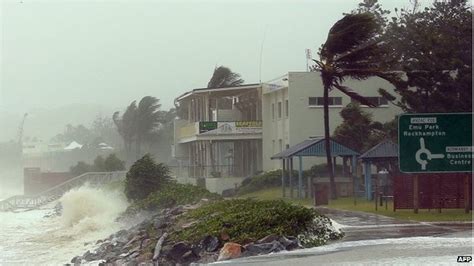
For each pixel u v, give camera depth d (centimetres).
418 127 2317
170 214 3541
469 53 5050
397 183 3447
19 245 3666
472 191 3297
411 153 2297
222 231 2423
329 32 4803
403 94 5009
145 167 5059
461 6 5775
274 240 2328
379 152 4428
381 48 5009
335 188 4794
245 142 7356
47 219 5328
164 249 2512
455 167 2295
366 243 2323
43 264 2909
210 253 2362
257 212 2555
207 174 7150
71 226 4541
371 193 4622
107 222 4422
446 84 4934
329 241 2425
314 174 5791
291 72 6281
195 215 3098
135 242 3061
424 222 2948
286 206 2594
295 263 1981
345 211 3662
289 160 5559
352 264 1892
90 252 3123
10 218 5659
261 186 6012
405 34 5534
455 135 2283
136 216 4272
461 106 4922
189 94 7812
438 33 5381
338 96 6288
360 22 4791
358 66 4853
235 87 7200
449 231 2595
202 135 7094
